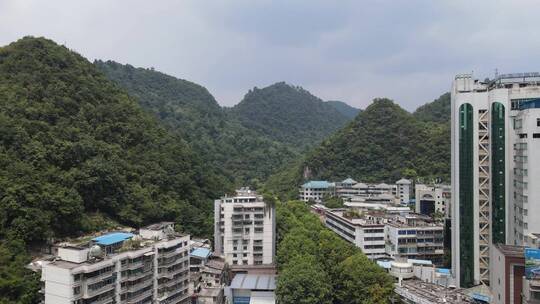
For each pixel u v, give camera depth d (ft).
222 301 441.27
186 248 402.93
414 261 470.39
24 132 447.83
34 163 434.30
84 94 572.51
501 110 431.84
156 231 393.29
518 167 399.03
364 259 419.33
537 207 371.56
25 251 368.27
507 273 289.12
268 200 540.11
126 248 340.39
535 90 425.69
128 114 616.39
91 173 467.93
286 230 582.76
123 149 555.69
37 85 526.16
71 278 282.77
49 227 404.98
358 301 390.83
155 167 562.66
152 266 356.18
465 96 451.94
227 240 530.27
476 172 447.83
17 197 387.55
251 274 508.12
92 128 541.34
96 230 445.37
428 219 604.49
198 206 595.47
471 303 345.72
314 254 453.99
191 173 621.72
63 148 465.88
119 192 494.18
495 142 433.89
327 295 395.55
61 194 424.05
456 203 455.63
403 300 381.40
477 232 444.96
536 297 263.70
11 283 309.42
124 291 327.26
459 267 448.24
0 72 529.86
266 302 421.18
